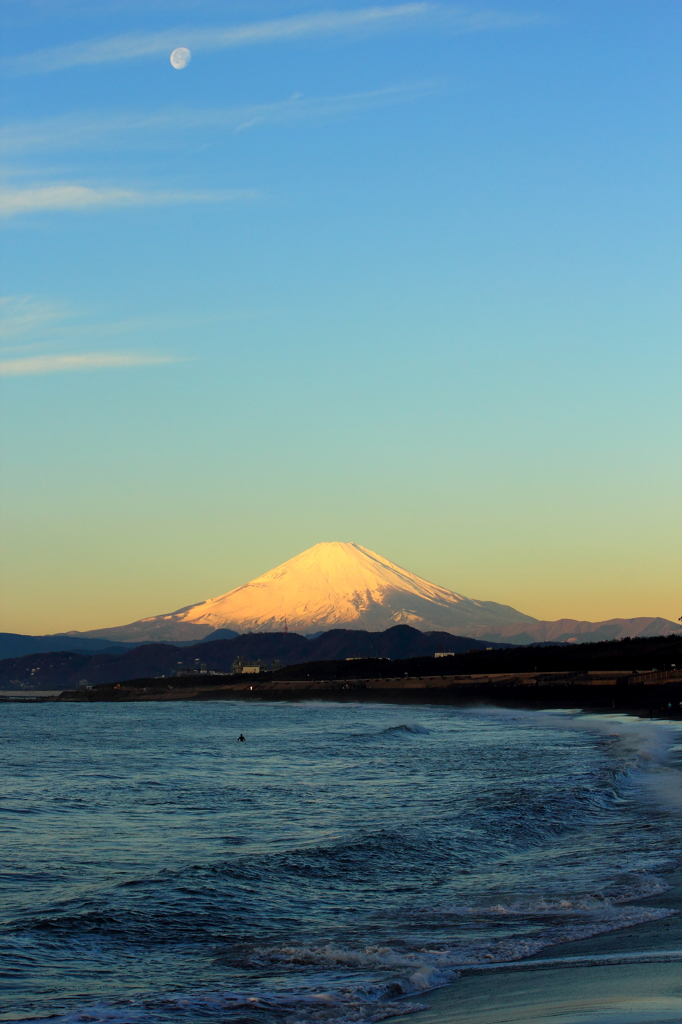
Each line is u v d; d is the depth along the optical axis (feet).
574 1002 38.09
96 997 44.80
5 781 158.71
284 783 149.28
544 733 294.25
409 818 103.04
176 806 120.16
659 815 97.86
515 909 60.18
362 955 50.72
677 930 51.31
